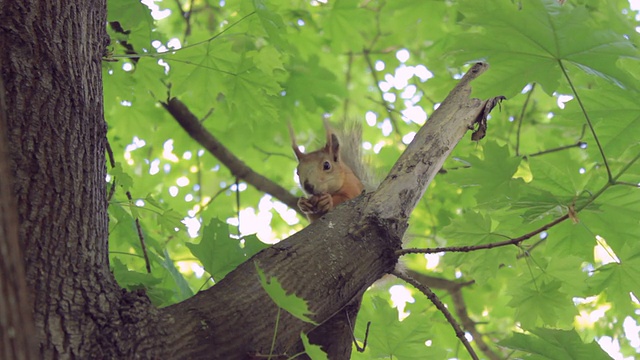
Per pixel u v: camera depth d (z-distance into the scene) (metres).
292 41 8.19
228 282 3.10
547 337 3.91
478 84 3.47
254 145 8.58
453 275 7.73
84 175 3.07
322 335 3.52
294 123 8.03
